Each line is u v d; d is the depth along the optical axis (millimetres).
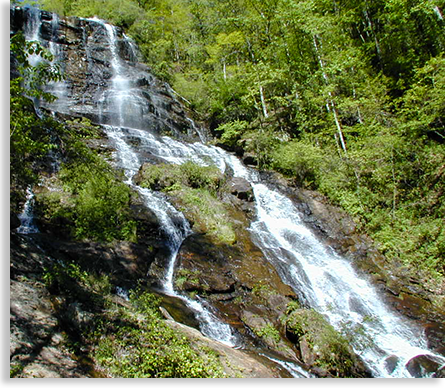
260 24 24703
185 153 17391
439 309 10148
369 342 8023
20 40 4859
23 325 4207
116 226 8406
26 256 5930
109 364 4441
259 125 21609
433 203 13633
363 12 23938
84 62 22453
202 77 27828
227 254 10117
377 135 16078
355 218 14367
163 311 6656
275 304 8602
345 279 10922
